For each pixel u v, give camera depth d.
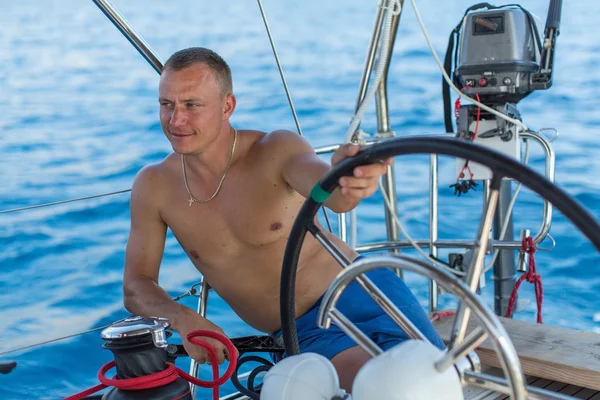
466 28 2.78
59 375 4.13
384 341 1.94
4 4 13.83
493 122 2.79
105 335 1.49
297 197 2.21
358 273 1.25
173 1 14.06
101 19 13.58
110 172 7.96
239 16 13.64
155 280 2.29
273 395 1.29
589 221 1.01
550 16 2.79
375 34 2.40
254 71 11.26
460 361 1.18
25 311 4.86
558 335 2.33
